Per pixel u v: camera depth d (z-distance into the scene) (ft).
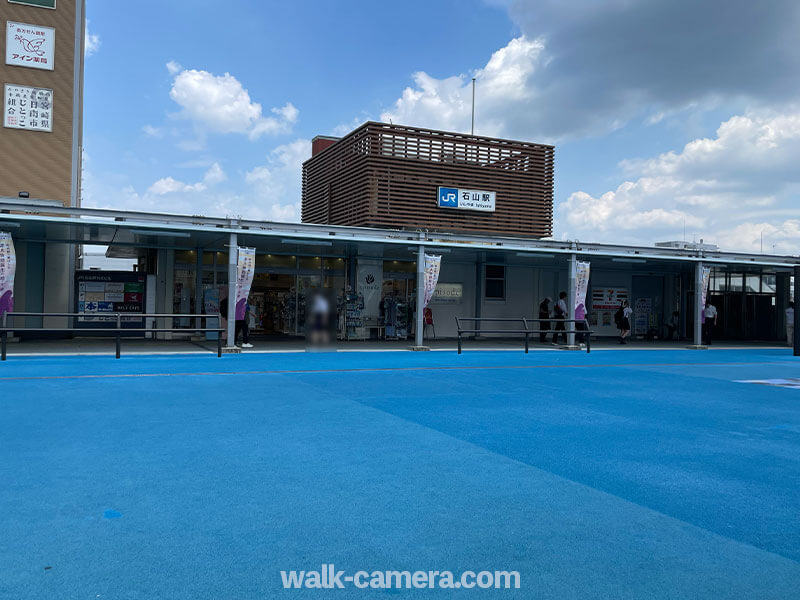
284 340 64.28
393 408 25.29
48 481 14.78
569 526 12.46
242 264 49.42
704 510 13.51
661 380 36.86
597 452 18.53
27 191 65.82
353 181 128.16
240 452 17.75
